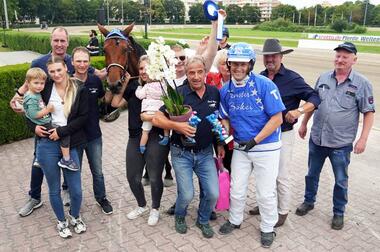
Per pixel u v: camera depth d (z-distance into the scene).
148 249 3.53
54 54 3.91
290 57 20.53
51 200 3.59
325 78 3.78
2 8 64.25
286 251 3.51
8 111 6.61
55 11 84.50
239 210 3.71
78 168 3.57
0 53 26.16
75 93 3.42
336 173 3.80
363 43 30.34
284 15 92.25
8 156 6.06
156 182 3.79
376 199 4.60
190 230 3.86
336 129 3.70
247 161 3.56
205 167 3.55
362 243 3.65
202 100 3.42
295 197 4.62
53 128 3.38
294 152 6.29
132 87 3.78
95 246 3.58
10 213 4.20
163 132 3.65
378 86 11.84
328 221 4.05
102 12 10.89
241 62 3.17
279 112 3.28
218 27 4.00
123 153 6.16
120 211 4.26
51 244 3.61
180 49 3.92
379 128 7.60
